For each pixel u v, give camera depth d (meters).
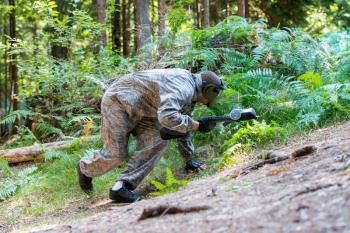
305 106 5.64
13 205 5.46
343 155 3.41
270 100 5.96
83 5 13.34
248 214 2.67
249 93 6.29
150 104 4.71
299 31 7.16
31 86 9.06
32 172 6.43
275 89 6.23
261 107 6.01
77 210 4.95
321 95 5.61
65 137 7.09
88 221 3.75
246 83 6.32
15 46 8.19
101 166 4.91
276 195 2.94
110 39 13.29
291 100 5.99
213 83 4.62
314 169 3.34
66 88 8.00
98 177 5.63
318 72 6.67
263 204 2.81
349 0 11.89
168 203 3.21
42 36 9.84
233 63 6.84
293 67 6.74
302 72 6.71
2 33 15.03
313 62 6.70
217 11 12.91
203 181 4.42
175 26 7.81
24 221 4.90
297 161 3.79
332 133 4.86
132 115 4.76
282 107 5.94
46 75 7.59
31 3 9.51
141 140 4.88
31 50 8.20
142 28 8.69
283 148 4.88
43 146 6.97
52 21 8.12
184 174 5.37
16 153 6.92
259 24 7.24
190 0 9.35
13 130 10.70
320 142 4.50
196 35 7.16
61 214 4.91
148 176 5.48
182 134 4.51
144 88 4.66
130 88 4.73
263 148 5.21
